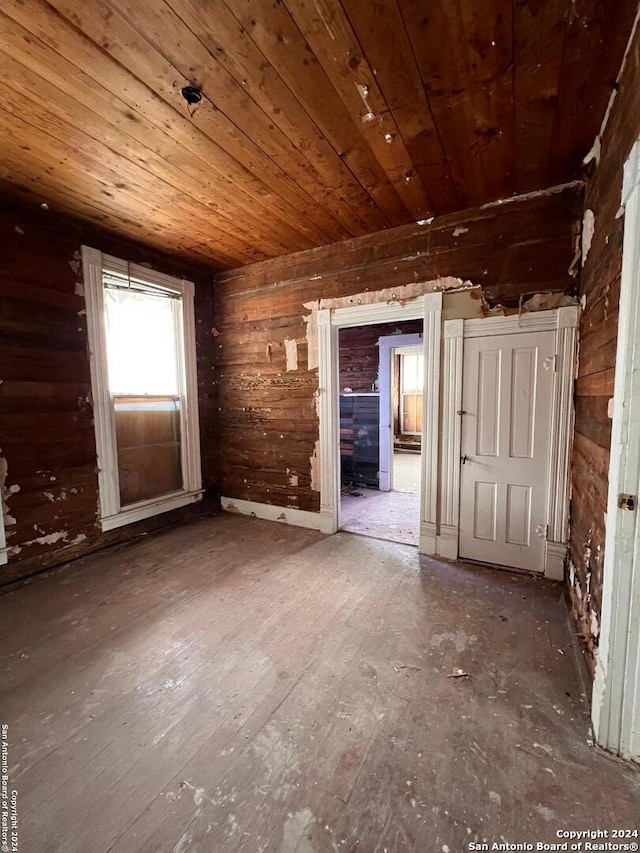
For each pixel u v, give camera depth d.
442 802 1.19
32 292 2.70
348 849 1.07
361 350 5.84
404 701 1.59
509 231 2.61
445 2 1.29
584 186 2.34
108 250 3.17
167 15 1.32
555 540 2.59
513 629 2.08
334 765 1.31
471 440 2.85
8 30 1.36
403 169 2.25
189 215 2.82
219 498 4.38
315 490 3.68
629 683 1.31
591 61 1.50
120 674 1.77
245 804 1.19
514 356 2.66
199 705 1.59
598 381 1.81
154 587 2.58
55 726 1.49
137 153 2.09
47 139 1.97
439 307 2.88
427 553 3.09
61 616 2.25
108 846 1.08
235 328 4.07
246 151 2.08
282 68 1.54
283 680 1.72
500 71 1.56
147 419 3.63
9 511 2.61
